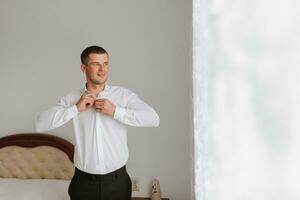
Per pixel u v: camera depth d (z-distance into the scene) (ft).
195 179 1.10
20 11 7.62
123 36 7.16
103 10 7.23
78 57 7.45
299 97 0.97
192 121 1.19
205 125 1.08
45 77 7.61
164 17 6.99
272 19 0.99
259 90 1.01
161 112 7.09
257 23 1.01
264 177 1.02
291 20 0.97
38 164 7.40
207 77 1.08
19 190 6.44
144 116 4.49
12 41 7.70
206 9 1.07
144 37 7.08
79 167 4.73
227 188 1.06
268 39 1.00
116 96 4.80
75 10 7.36
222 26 1.05
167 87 7.05
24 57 7.67
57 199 6.12
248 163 1.03
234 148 1.05
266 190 1.01
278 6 0.98
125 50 7.16
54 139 7.36
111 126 4.63
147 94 7.12
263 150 1.02
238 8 1.03
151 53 7.07
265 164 1.01
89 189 4.65
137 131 7.16
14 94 7.77
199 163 1.09
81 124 4.70
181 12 6.93
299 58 0.97
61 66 7.53
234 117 1.05
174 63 7.00
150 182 7.20
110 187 4.65
